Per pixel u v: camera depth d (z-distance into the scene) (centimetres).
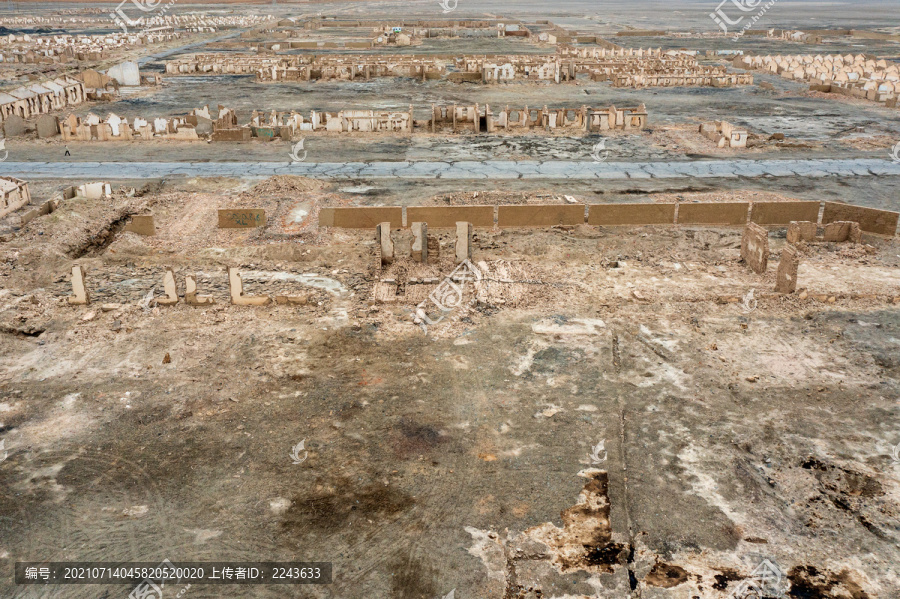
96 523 1015
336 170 2914
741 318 1652
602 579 930
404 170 2919
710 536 1000
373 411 1288
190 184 2709
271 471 1126
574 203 2450
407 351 1498
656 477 1117
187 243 2105
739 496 1077
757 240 1908
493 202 2492
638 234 2219
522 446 1192
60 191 2611
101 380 1373
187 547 975
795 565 950
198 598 895
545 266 1956
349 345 1520
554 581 928
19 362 1430
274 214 2334
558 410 1292
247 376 1395
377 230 1864
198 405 1298
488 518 1034
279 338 1543
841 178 2873
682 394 1342
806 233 2144
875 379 1394
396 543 988
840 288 1809
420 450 1182
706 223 2305
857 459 1157
